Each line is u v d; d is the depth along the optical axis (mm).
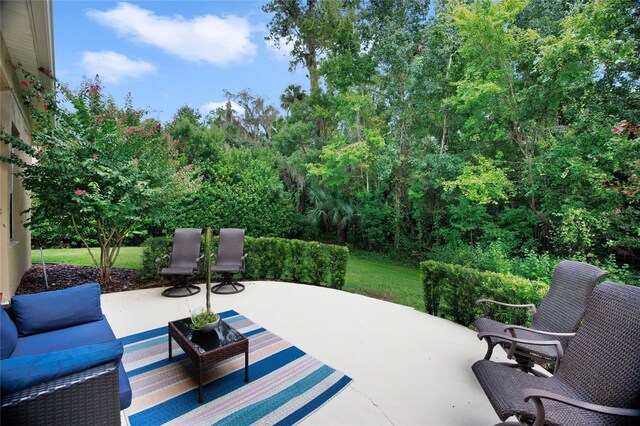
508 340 2301
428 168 8828
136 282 5355
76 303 2713
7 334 2115
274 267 6027
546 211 6863
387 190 11031
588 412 1758
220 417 2115
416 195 9039
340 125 10945
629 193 4922
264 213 10000
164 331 3463
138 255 7410
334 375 2664
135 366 2719
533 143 6969
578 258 5738
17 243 4836
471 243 8508
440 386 2555
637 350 1705
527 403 1739
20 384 1329
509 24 7176
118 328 3535
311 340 3336
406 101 9453
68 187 4617
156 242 5379
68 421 1402
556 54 5797
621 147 5098
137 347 3070
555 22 7066
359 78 10180
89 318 2744
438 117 9023
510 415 1690
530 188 6957
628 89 6234
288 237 11172
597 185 5578
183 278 5125
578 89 6172
